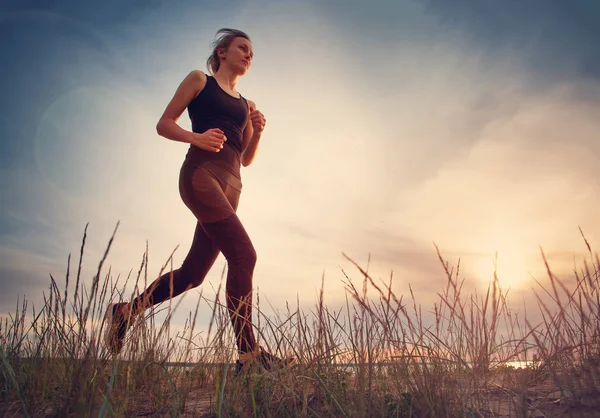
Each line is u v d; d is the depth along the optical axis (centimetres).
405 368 209
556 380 201
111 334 246
